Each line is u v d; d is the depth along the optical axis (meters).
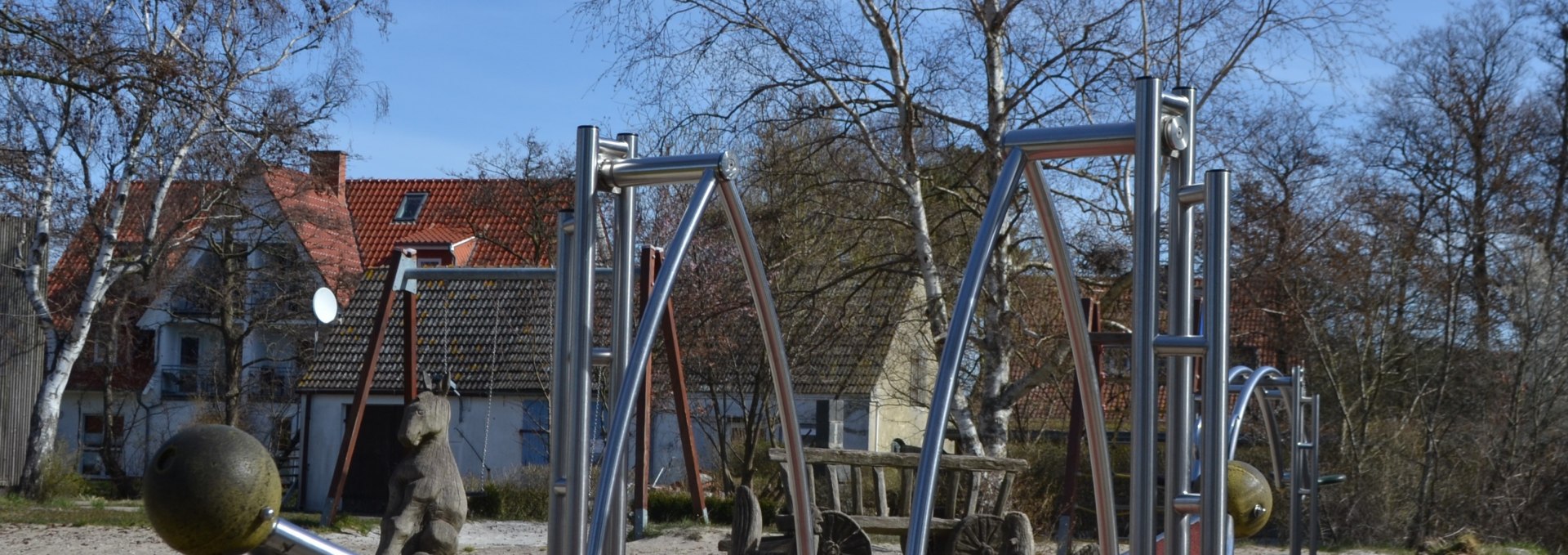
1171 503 2.54
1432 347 20.98
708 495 19.69
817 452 7.77
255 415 31.72
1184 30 14.98
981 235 2.66
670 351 12.22
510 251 29.53
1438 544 14.54
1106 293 16.59
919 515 2.55
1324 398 20.45
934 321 16.09
